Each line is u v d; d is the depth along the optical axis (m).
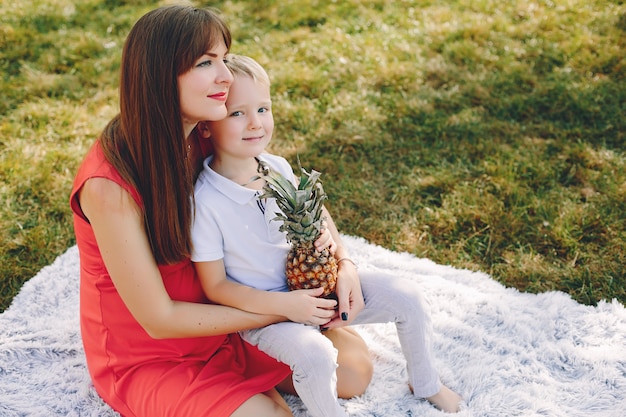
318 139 4.76
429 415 2.61
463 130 4.76
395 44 5.98
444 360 2.93
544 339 3.04
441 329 3.12
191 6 2.19
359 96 5.23
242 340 2.62
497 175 4.27
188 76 2.13
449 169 4.38
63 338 3.09
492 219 3.90
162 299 2.29
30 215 4.03
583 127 4.75
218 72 2.19
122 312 2.43
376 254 3.69
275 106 5.14
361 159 4.54
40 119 5.00
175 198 2.21
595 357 2.90
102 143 2.23
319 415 2.37
